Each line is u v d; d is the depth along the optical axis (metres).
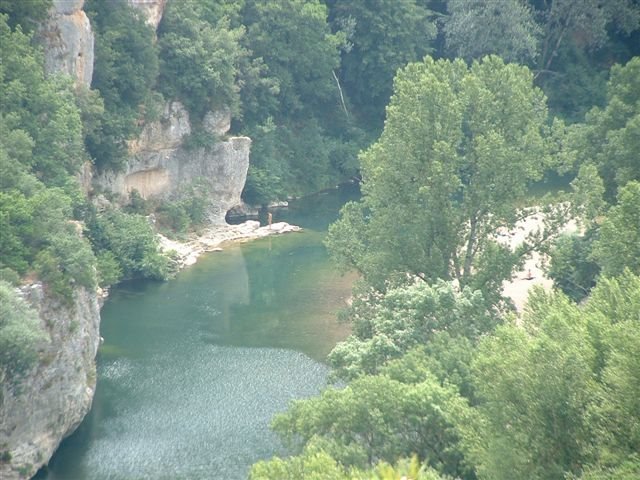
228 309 151.88
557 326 68.56
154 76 182.00
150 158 187.25
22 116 133.38
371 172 124.12
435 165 115.19
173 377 124.75
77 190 136.00
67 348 105.50
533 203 123.00
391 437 76.94
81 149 145.88
